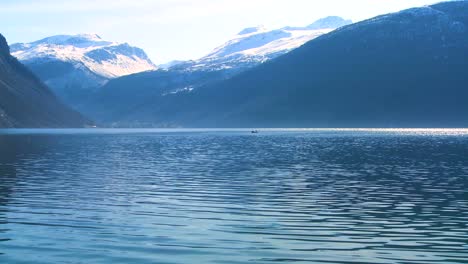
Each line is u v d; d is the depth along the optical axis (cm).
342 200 4041
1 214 3450
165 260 2438
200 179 5356
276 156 8562
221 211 3588
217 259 2456
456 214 3497
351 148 10750
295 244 2722
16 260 2433
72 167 6594
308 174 5825
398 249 2642
